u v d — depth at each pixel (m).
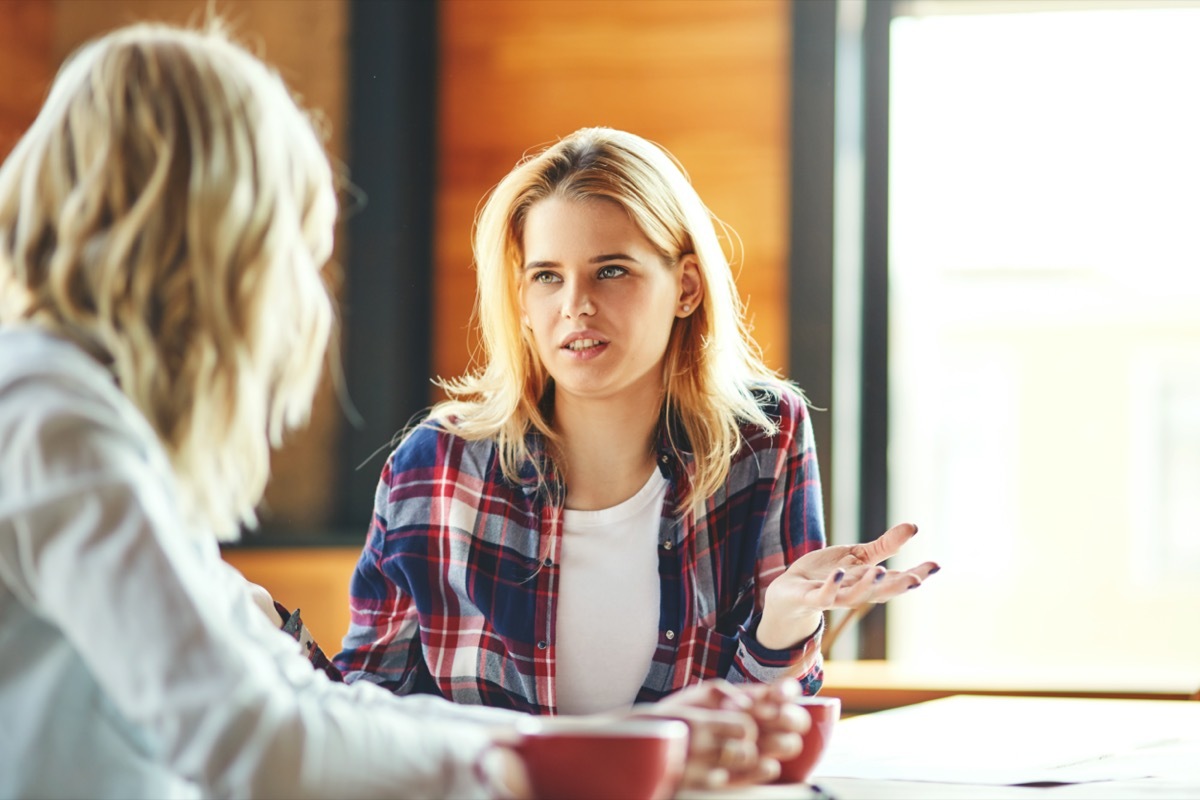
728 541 1.51
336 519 3.25
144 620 0.78
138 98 0.88
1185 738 1.44
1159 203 4.00
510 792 0.80
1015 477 9.27
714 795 0.99
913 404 3.35
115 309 0.86
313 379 0.98
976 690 2.82
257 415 0.91
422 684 1.54
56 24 3.36
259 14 3.29
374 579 1.56
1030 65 3.48
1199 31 3.32
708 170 3.13
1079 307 9.02
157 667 0.78
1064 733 1.49
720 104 3.14
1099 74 3.57
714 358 1.50
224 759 0.78
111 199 0.87
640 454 1.50
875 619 3.12
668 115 3.16
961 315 9.19
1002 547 9.31
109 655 0.79
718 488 1.51
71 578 0.79
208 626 0.79
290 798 0.79
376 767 0.81
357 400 3.25
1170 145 3.72
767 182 3.11
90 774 0.87
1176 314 8.89
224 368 0.89
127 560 0.78
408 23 3.25
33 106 3.34
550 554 1.49
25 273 0.88
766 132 3.12
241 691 0.78
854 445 3.13
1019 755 1.32
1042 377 9.19
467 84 3.25
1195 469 9.05
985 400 9.26
